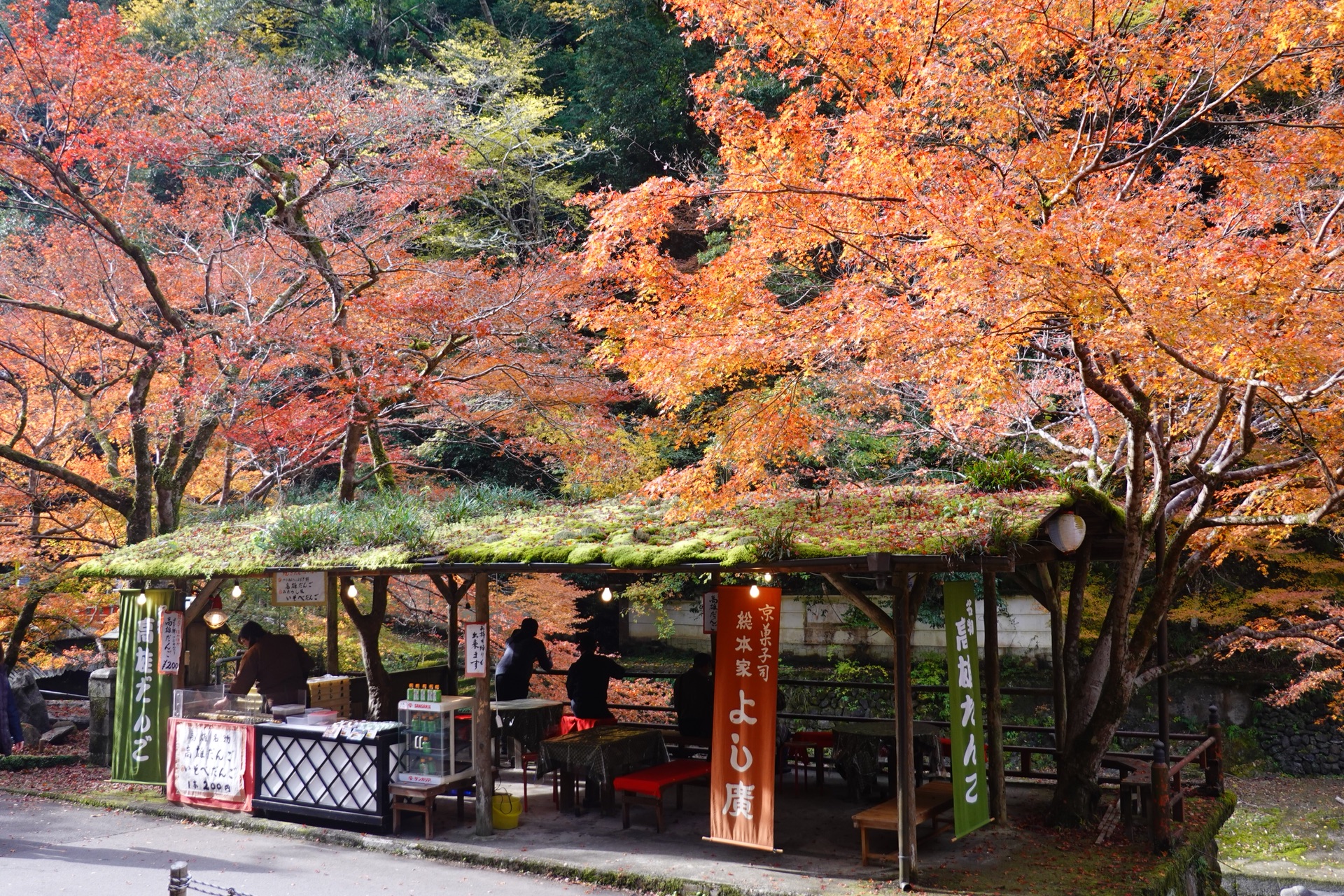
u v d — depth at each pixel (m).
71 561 13.36
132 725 10.25
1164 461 7.77
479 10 26.42
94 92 10.30
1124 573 7.75
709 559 6.71
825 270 8.05
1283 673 16.56
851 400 8.65
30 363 12.75
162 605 10.17
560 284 10.94
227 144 10.23
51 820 9.03
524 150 17.09
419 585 12.52
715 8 6.98
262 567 8.86
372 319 10.41
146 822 8.94
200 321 11.54
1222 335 5.39
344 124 10.81
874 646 18.14
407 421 13.30
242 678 9.54
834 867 7.04
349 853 7.92
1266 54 6.82
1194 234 7.18
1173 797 7.83
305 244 11.31
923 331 5.91
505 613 13.45
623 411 17.75
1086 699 8.14
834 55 7.20
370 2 24.33
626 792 8.32
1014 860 7.09
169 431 11.62
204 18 21.86
